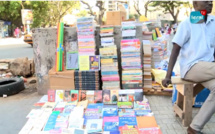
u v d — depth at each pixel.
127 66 3.96
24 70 6.09
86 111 3.34
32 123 3.04
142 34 4.54
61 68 4.03
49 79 4.02
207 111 2.36
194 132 2.44
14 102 4.07
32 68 6.23
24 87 5.03
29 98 4.28
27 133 2.78
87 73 3.91
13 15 28.92
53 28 4.24
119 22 5.11
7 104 3.97
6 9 26.69
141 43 4.20
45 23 32.75
